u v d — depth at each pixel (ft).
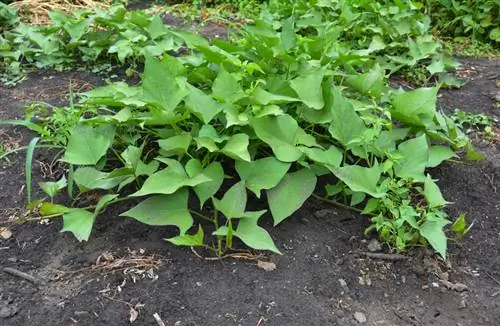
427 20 5.51
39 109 3.93
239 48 3.92
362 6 5.55
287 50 3.90
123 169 3.03
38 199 3.29
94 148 3.22
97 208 2.95
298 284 2.78
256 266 2.85
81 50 4.98
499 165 3.81
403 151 3.29
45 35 5.06
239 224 2.88
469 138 4.18
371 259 2.97
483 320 2.69
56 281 2.77
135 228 3.06
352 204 3.15
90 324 2.54
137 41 4.74
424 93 3.52
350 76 3.79
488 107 4.67
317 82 3.36
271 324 2.56
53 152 3.64
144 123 3.19
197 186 3.01
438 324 2.66
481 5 6.30
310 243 3.03
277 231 3.08
